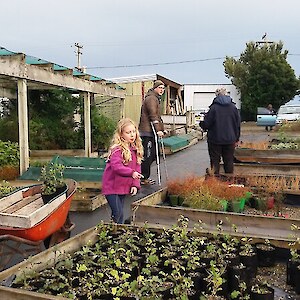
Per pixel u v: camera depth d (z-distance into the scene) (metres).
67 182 5.07
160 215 4.51
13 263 4.05
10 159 8.61
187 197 5.39
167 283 2.94
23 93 7.82
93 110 13.15
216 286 2.79
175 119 19.31
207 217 4.34
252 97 35.94
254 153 8.45
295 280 3.28
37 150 11.36
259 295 2.97
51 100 12.43
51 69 8.72
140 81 19.09
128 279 3.11
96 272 3.14
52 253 3.22
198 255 3.47
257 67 36.00
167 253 3.41
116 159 4.54
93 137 12.68
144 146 7.68
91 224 5.55
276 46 37.12
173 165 10.98
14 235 3.71
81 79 10.42
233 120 7.09
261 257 3.66
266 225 4.11
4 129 11.40
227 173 7.16
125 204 6.52
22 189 4.85
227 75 39.09
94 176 7.12
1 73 7.10
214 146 7.18
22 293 2.36
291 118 27.27
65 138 12.16
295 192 6.53
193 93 37.84
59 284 2.85
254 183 6.66
